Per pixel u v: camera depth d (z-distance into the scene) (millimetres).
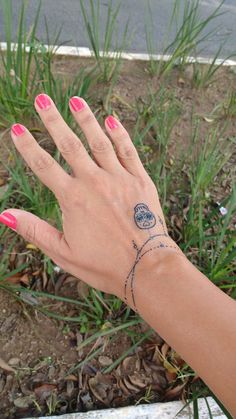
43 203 553
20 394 462
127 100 763
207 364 242
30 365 483
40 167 314
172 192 651
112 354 505
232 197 563
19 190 595
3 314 511
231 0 1083
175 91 809
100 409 462
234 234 575
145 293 282
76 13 932
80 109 331
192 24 771
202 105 799
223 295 265
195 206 607
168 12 1000
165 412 466
